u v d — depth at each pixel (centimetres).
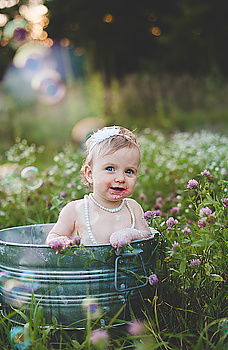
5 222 358
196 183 217
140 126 973
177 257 195
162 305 199
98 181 202
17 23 1295
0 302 207
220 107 1040
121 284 181
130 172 203
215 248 208
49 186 374
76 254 175
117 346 179
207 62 1293
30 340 166
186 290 205
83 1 1311
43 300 181
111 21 1366
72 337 181
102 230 202
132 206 214
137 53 1400
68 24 1363
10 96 1130
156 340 173
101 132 209
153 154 494
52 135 991
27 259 180
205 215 196
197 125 921
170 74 1274
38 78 1183
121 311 182
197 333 184
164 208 333
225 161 348
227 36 1288
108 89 1141
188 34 1286
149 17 1377
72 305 178
